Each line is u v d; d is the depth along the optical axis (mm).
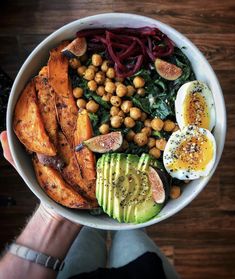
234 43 452
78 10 451
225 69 453
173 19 451
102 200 294
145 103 308
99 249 456
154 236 475
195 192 291
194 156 293
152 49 309
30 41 453
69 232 347
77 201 297
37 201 464
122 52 312
